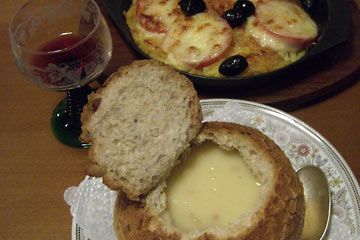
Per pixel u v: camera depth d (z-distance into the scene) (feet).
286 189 0.68
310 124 0.99
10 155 0.97
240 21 1.19
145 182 0.69
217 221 0.75
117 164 0.68
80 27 1.04
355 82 1.08
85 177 0.87
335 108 1.02
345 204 0.77
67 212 0.87
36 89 1.11
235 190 0.78
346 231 0.73
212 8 1.25
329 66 1.07
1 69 1.16
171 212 0.76
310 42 1.16
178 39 1.15
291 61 1.15
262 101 1.01
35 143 0.99
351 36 1.16
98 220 0.77
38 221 0.86
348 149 0.93
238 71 1.06
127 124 0.71
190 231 0.70
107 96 0.72
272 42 1.16
